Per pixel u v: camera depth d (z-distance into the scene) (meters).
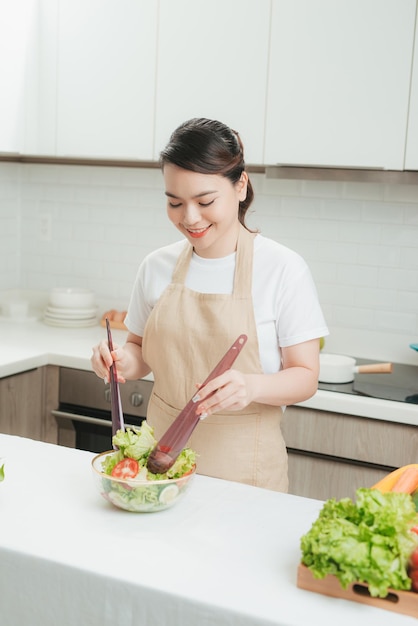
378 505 1.19
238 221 1.93
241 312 1.88
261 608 1.15
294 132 2.73
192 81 2.86
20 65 3.07
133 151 3.00
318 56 2.66
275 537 1.39
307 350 1.87
